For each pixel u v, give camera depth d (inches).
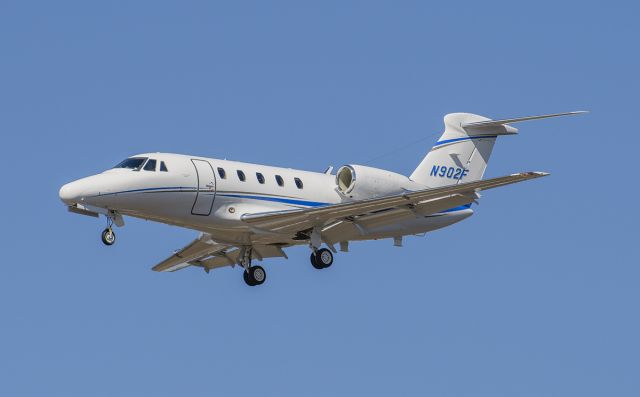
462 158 3622.0
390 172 3432.6
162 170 3105.3
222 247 3528.5
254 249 3457.2
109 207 3061.0
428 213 3221.0
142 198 3068.4
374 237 3508.9
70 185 3019.2
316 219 3223.4
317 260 3425.2
